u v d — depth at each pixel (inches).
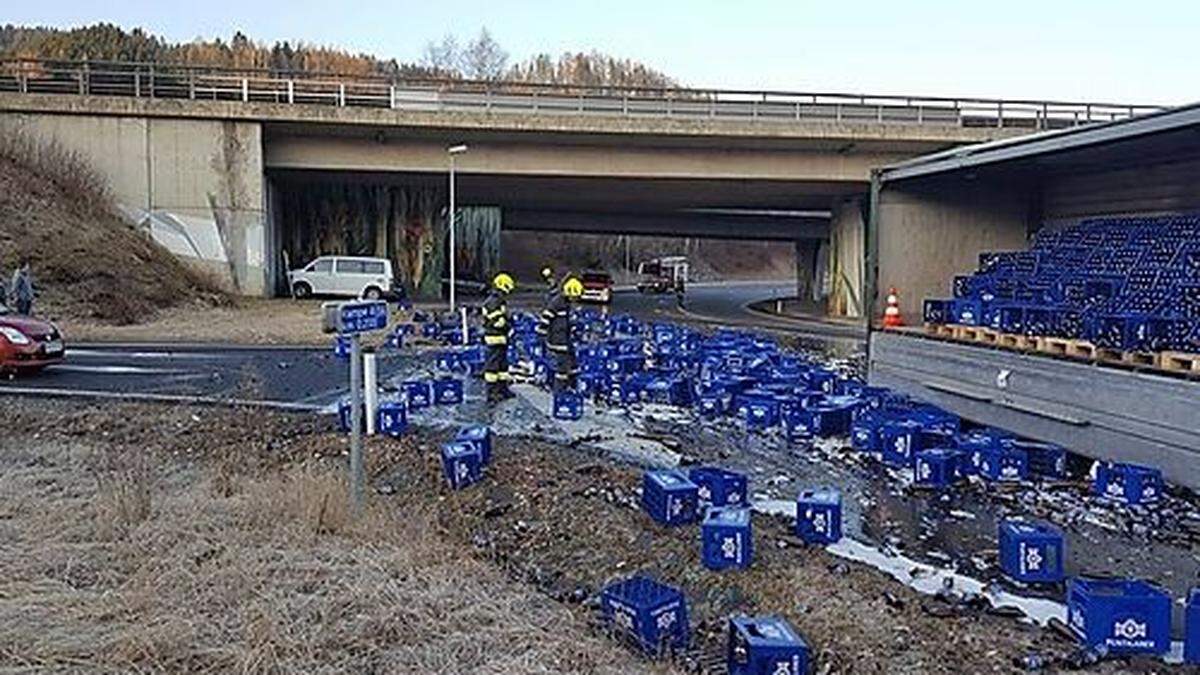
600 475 390.0
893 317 671.8
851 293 1636.3
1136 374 402.0
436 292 1734.7
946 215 713.0
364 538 287.0
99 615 217.3
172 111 1314.0
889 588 271.7
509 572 287.1
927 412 492.1
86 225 1202.0
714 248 4436.5
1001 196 729.0
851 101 1406.3
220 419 494.6
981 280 671.1
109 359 736.3
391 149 1434.5
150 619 216.2
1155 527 341.1
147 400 542.3
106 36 2588.6
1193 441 370.6
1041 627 246.4
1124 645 228.1
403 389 542.0
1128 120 461.4
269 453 426.6
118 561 259.1
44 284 1039.6
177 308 1128.8
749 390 565.0
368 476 389.1
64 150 1291.8
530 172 1455.5
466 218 2006.6
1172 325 414.6
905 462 433.7
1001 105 1412.4
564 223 2343.8
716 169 1459.2
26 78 1312.7
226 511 310.7
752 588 269.1
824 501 316.8
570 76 4188.0
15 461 396.2
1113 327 440.8
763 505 366.9
